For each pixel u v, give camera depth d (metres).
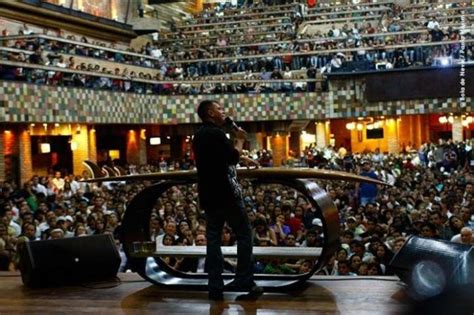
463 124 29.16
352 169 21.83
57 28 30.67
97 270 6.30
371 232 10.42
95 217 11.50
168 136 30.12
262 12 41.00
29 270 6.00
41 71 22.77
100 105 25.28
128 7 37.16
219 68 33.28
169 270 6.18
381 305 5.08
